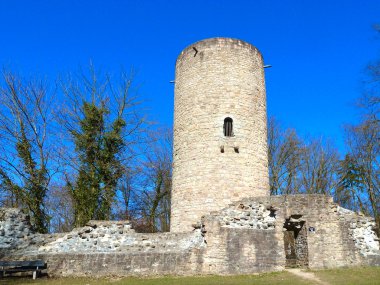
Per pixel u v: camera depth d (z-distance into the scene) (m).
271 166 29.48
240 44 19.47
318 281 12.05
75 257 13.72
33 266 13.28
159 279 12.73
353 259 15.34
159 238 14.48
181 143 18.62
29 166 19.17
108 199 19.61
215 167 17.33
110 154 20.36
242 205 15.32
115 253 13.81
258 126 18.83
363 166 26.03
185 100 19.08
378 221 20.33
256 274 13.93
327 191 28.77
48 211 21.88
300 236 15.83
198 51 19.30
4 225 14.38
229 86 18.58
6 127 19.27
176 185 18.33
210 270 13.87
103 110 20.61
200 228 14.70
